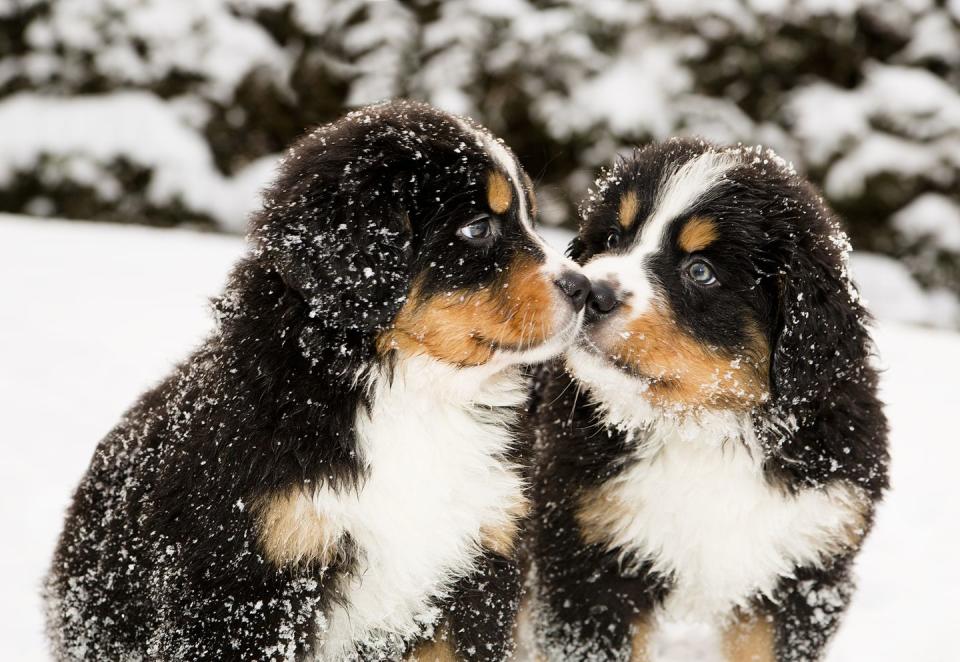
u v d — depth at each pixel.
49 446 5.10
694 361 3.38
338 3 12.54
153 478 3.08
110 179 12.00
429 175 3.06
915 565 4.54
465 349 3.10
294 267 2.86
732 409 3.44
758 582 3.47
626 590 3.51
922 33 12.88
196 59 12.33
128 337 6.68
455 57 12.23
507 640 3.26
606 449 3.54
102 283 7.97
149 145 12.00
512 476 3.26
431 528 3.11
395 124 3.13
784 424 3.38
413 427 3.08
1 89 12.36
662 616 3.68
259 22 12.88
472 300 3.09
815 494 3.38
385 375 3.01
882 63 13.07
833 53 12.53
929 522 4.99
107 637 3.26
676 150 3.77
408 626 3.19
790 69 12.53
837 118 12.28
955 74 13.02
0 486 4.68
